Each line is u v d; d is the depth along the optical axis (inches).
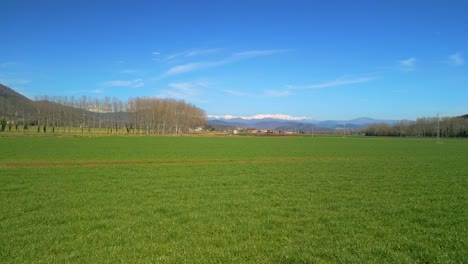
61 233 529.0
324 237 520.7
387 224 597.6
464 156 2300.7
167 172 1342.3
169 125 7308.1
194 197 836.6
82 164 1636.3
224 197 839.7
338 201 797.2
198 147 3105.3
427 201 797.9
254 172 1373.0
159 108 7126.0
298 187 1001.5
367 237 520.4
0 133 4571.9
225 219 624.4
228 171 1397.6
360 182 1103.6
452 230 559.8
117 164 1649.9
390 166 1638.8
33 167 1462.8
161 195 858.8
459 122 7204.7
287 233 542.0
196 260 427.2
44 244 476.1
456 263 422.0
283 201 792.9
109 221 601.3
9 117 6417.3
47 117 6481.3
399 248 472.4
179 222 603.5
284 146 3499.0
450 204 761.0
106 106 7194.9
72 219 615.5
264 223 601.0
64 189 932.6
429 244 490.3
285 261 428.8
